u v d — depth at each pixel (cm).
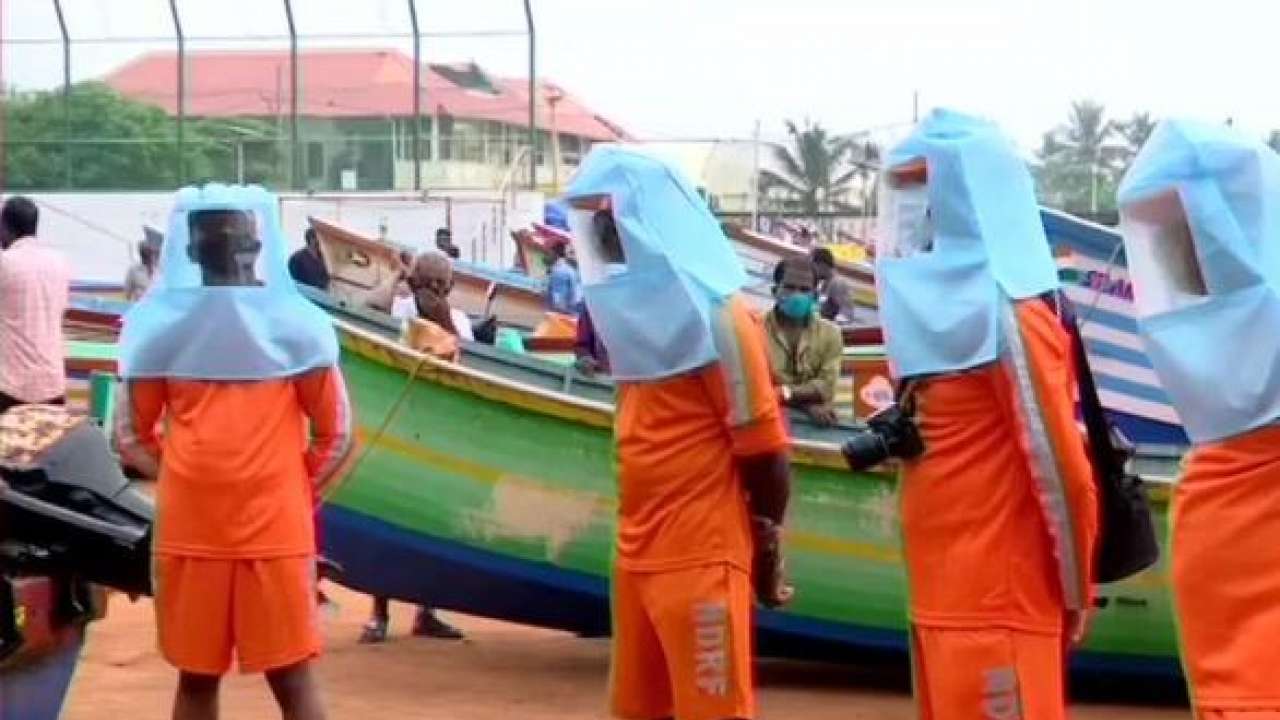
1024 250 566
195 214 652
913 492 576
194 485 645
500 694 949
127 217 3325
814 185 5753
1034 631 564
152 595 676
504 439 947
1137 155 491
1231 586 470
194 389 650
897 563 935
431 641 1095
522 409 944
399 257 2269
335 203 3297
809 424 1060
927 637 573
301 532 659
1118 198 503
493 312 2375
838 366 1105
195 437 646
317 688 684
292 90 3578
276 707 905
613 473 944
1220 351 468
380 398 938
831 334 1084
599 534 948
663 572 608
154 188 3481
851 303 2491
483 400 944
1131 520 593
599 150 630
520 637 1115
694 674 604
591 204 621
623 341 612
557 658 1048
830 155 5747
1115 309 1113
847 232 5262
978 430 563
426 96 3697
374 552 967
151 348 650
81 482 695
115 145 3494
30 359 1097
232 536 645
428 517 950
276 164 3597
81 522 680
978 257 561
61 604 689
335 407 666
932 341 564
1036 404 553
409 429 943
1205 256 468
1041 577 564
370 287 2273
